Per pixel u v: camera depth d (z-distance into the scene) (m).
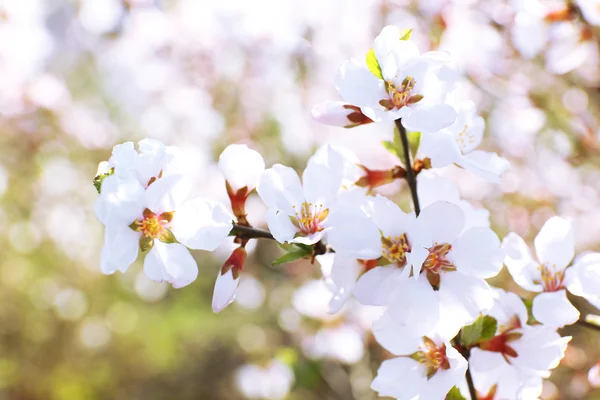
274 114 0.74
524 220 0.64
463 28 0.54
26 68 0.79
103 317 1.07
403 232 0.25
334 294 0.26
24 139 0.85
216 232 0.25
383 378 0.26
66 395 1.02
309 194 0.26
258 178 0.26
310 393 0.64
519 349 0.26
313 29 0.68
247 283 0.75
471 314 0.25
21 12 0.76
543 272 0.27
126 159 0.25
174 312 1.15
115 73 0.84
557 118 0.55
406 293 0.25
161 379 1.09
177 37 0.72
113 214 0.25
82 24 0.83
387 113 0.25
